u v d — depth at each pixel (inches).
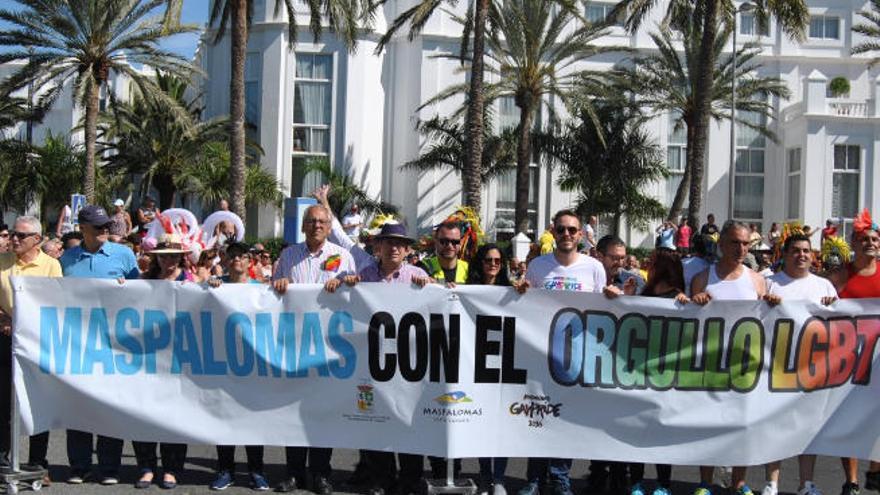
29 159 1491.1
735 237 293.3
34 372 296.5
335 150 1509.6
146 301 299.7
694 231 981.8
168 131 1374.3
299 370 295.0
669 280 301.3
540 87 1207.6
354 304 293.0
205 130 1403.8
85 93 1054.4
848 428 293.7
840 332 293.3
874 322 293.4
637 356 290.8
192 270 416.5
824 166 1534.2
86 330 299.3
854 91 1631.4
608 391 290.7
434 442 287.7
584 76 1262.3
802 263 298.2
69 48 1063.0
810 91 1535.4
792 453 293.1
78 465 305.0
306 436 294.2
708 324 291.0
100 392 298.0
